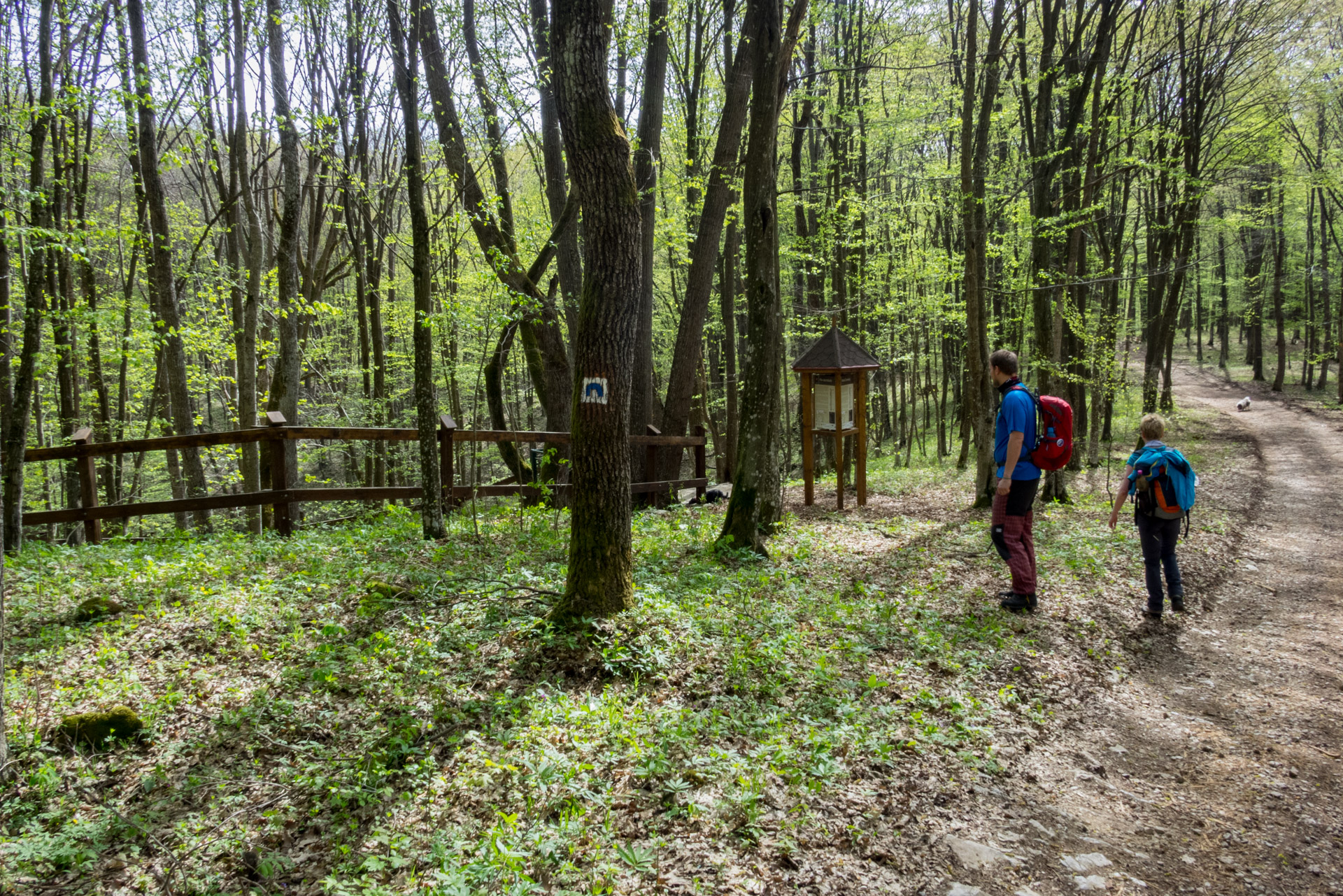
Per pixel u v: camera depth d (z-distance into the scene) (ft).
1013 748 12.47
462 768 11.44
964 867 9.31
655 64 35.42
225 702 13.58
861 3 59.36
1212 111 60.59
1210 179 59.52
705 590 19.94
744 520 24.73
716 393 83.51
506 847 9.07
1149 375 67.67
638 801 10.42
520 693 13.79
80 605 17.61
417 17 22.15
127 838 10.21
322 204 48.03
